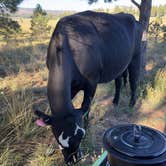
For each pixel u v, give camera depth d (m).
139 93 6.62
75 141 3.21
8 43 12.36
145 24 7.06
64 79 3.64
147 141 1.46
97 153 4.09
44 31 23.05
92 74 4.40
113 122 5.27
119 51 5.00
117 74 5.32
